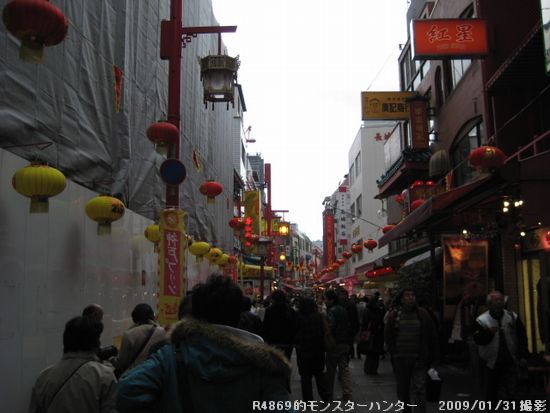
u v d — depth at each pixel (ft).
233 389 7.96
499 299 23.99
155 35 45.44
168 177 28.35
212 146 76.07
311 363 30.91
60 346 25.50
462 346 44.68
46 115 26.30
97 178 32.01
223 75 34.55
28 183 19.72
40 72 25.82
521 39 50.03
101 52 33.06
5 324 20.83
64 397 13.08
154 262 43.50
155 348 13.07
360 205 155.53
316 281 258.78
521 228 39.09
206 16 73.20
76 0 29.76
